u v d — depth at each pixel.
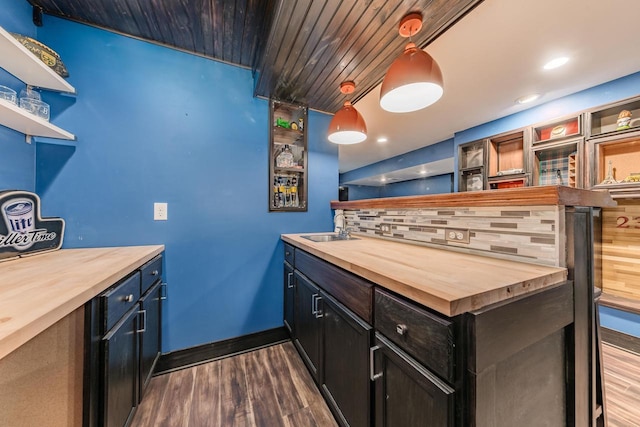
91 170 1.51
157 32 1.57
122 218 1.58
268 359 1.80
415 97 1.37
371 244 1.55
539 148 2.59
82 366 0.76
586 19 1.48
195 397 1.40
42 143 1.40
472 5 1.17
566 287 0.84
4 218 1.07
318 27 1.26
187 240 1.76
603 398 1.03
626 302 2.03
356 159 5.51
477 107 2.74
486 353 0.60
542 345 0.78
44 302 0.62
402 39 1.35
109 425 0.87
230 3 1.33
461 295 0.60
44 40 1.41
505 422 0.66
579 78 2.14
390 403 0.82
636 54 1.82
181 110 1.74
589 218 0.97
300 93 1.96
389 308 0.83
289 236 1.97
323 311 1.31
